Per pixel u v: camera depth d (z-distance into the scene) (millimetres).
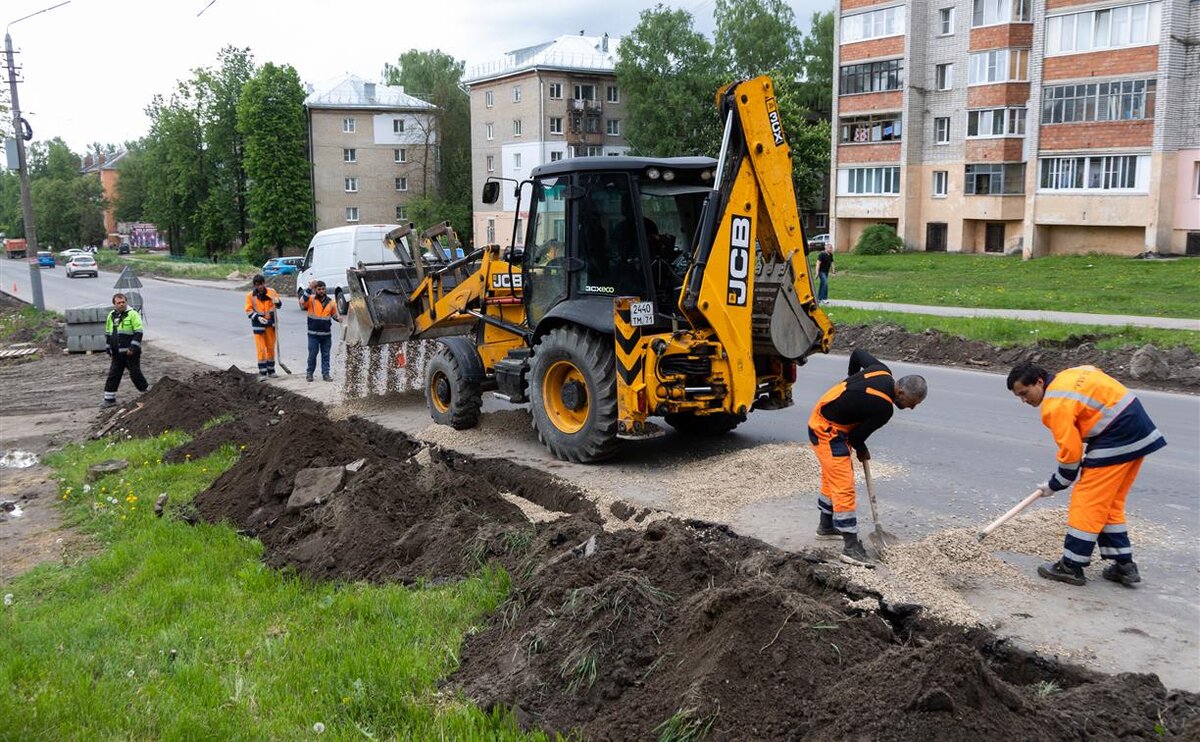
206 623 5578
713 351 8164
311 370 14336
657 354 8008
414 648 4992
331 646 5078
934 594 5250
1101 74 35750
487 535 6238
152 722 4418
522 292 9922
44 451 11273
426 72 82500
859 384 5938
